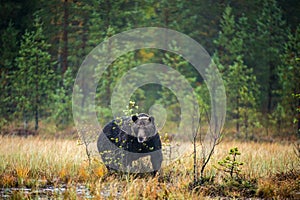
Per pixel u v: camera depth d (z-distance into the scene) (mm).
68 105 33406
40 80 32844
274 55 36688
